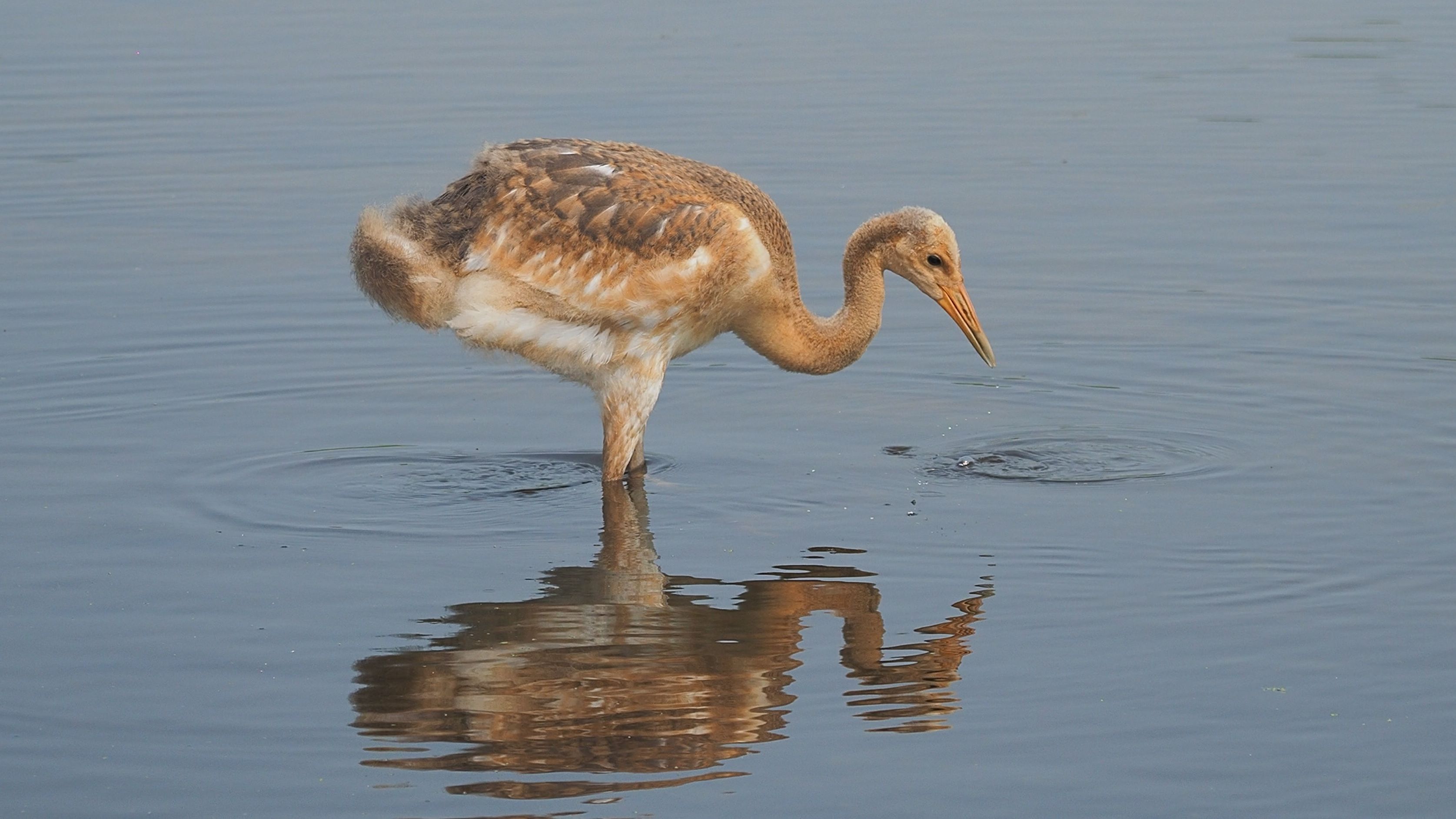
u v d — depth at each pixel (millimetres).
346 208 20719
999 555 11734
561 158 12992
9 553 11797
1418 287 17703
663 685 9742
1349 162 21969
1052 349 16609
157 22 29984
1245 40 28516
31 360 16203
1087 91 25438
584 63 26750
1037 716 9352
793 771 8773
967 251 19219
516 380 16094
